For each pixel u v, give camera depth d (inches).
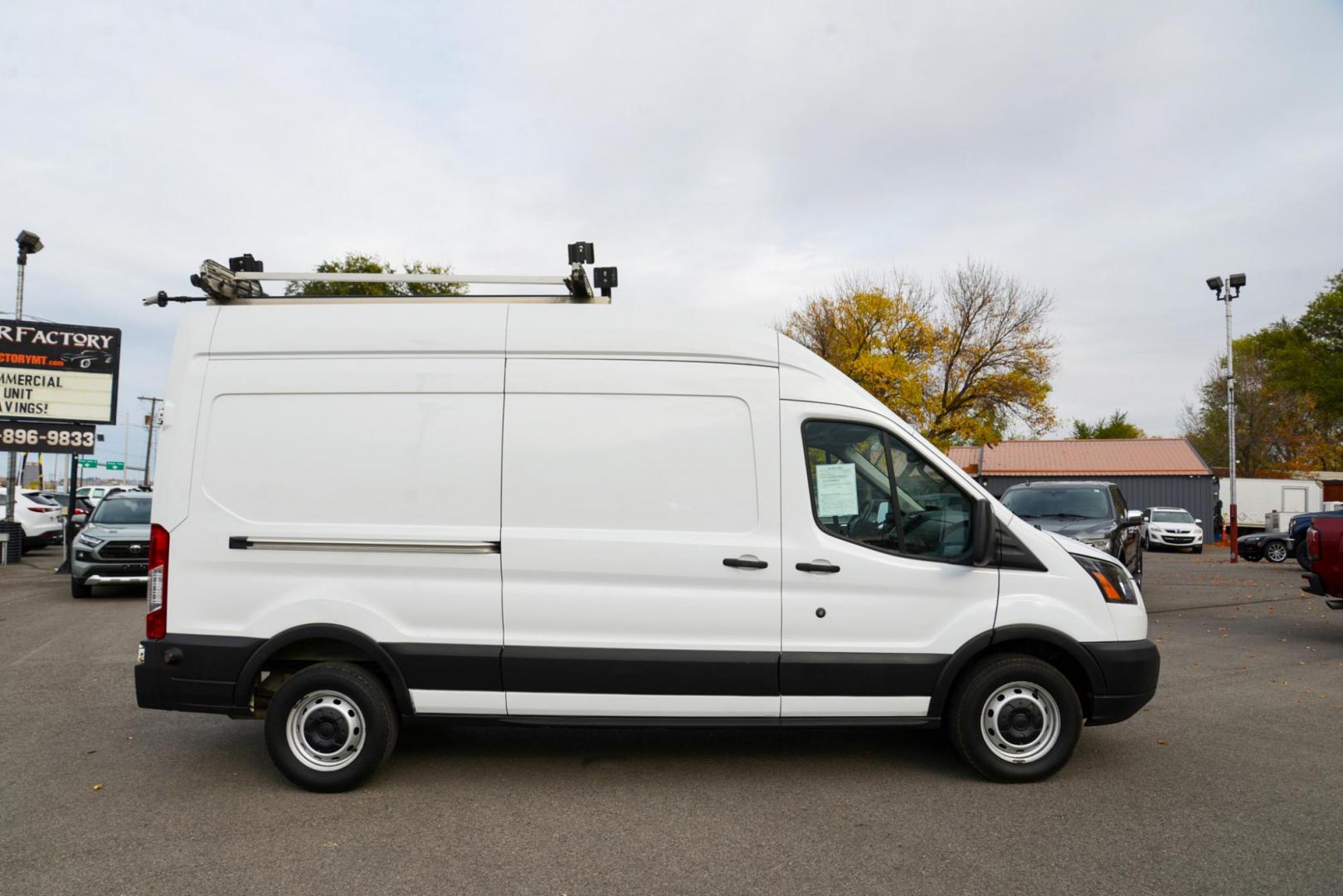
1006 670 193.6
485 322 195.8
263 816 178.7
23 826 173.3
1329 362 1776.6
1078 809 181.3
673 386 194.1
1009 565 195.6
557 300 203.8
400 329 195.5
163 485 193.5
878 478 196.9
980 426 1636.3
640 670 188.2
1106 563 203.2
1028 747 196.4
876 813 179.6
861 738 233.5
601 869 153.9
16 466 821.2
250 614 191.0
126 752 222.2
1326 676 319.6
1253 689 298.2
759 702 190.1
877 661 190.2
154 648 191.2
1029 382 1612.9
